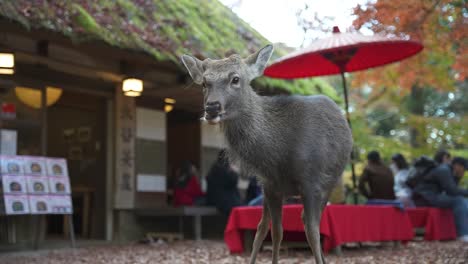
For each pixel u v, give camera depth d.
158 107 11.55
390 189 9.62
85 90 10.23
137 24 9.09
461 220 10.63
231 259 7.41
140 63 9.78
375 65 8.50
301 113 4.45
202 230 12.19
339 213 7.82
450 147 18.30
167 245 9.77
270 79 10.86
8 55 7.82
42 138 9.20
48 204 8.45
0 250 8.51
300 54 7.53
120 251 8.65
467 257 6.95
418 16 7.43
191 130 12.85
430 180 10.54
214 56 9.89
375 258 7.25
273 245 4.70
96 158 11.00
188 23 10.70
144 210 10.71
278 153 4.34
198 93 11.12
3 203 8.12
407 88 11.16
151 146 11.30
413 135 19.84
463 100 26.06
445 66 10.09
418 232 11.36
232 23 12.80
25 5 7.12
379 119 23.42
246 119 4.25
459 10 7.36
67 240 10.30
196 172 11.75
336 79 17.81
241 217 8.20
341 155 4.64
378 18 7.47
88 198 11.09
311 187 4.38
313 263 6.76
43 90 9.29
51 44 9.05
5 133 8.69
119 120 10.71
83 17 7.80
